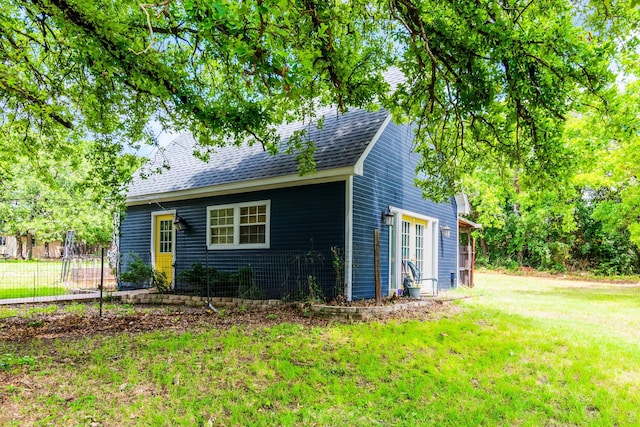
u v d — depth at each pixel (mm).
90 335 6027
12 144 8648
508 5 5234
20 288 12930
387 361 4762
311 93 5848
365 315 7066
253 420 3365
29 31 6348
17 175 21344
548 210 21750
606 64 5348
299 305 7910
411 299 9062
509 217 24484
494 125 7000
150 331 6289
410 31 5129
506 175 8289
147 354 4953
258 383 4098
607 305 9641
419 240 11586
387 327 6320
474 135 7270
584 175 13734
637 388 4137
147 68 5957
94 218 23219
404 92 6684
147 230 12258
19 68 6793
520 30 5121
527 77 5270
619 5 5285
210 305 8422
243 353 4977
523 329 6418
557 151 6492
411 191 11016
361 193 8734
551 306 9336
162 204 11844
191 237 11062
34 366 4484
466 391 3980
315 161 8633
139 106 7379
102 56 5520
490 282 17672
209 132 7633
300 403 3709
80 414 3395
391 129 10125
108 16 5344
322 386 4066
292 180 8750
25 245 34812
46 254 35031
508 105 6059
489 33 4965
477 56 5336
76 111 7574
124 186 9055
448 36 5273
